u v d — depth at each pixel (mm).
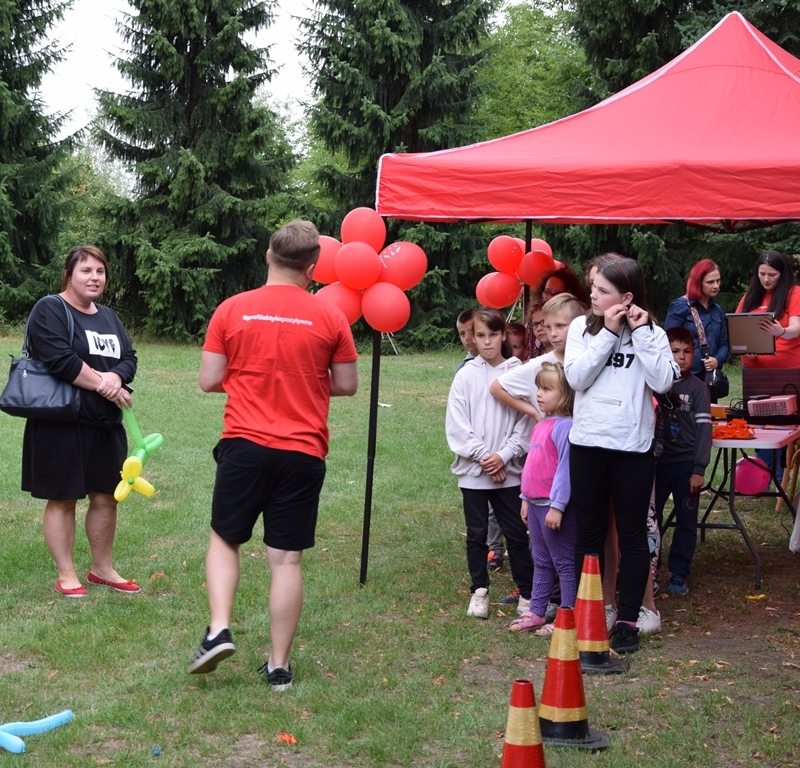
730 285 20109
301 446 3838
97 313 5117
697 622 4930
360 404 13172
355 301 5324
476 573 5000
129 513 7023
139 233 24562
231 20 24375
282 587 3916
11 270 25281
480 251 24922
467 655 4438
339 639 4559
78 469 5008
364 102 24109
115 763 3293
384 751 3377
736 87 5836
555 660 3492
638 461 4297
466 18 24469
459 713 3738
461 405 5012
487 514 5031
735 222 8125
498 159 5176
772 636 4715
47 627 4637
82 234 28812
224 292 25922
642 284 4234
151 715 3674
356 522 6988
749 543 5531
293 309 3900
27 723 3451
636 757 3348
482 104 26109
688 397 5199
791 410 5988
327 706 3762
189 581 5441
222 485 3861
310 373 3887
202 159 24969
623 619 4473
